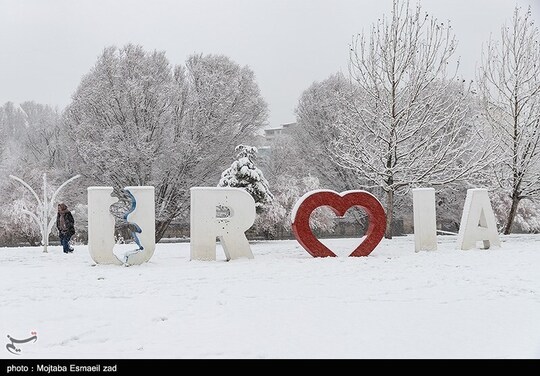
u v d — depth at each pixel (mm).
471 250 15977
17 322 7070
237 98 37031
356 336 6207
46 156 43562
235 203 14422
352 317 7188
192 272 11836
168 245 20344
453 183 25516
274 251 17359
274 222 34531
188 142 34250
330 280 10508
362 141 23438
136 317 7316
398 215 38156
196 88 36750
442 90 24141
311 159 40344
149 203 13750
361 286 9758
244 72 38281
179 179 34562
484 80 25391
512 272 11289
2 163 43281
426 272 11453
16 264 14062
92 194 13539
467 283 9953
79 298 8836
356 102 25000
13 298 8766
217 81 36188
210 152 35500
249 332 6418
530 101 24406
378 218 15195
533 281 10086
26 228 36156
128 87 33656
